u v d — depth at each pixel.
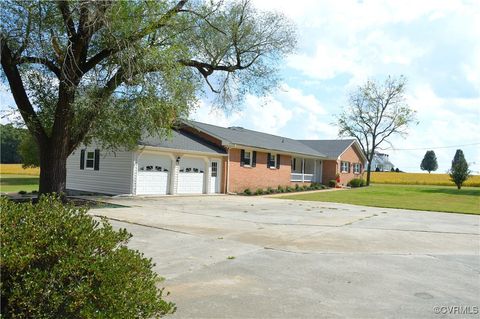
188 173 22.56
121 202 16.25
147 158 20.22
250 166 27.45
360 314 4.77
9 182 30.08
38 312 2.80
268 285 5.79
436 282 6.28
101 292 2.93
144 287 3.29
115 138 15.91
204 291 5.43
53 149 13.83
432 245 9.49
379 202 22.50
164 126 16.11
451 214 17.22
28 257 2.81
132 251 3.54
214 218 12.75
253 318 4.54
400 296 5.51
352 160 46.53
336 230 11.22
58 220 3.26
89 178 21.64
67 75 13.28
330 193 30.27
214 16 17.48
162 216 12.53
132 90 14.57
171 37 15.47
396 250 8.72
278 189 30.06
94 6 12.25
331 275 6.45
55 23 13.28
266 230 10.74
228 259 7.25
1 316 2.80
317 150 42.44
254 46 19.06
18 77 13.41
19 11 12.59
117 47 13.48
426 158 113.94
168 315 4.53
